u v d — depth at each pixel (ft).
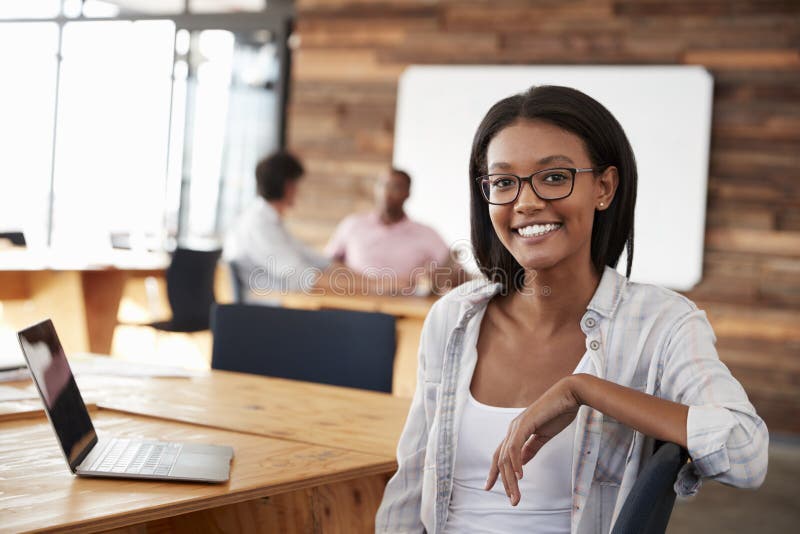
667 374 4.07
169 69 24.67
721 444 3.56
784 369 17.84
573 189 4.20
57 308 16.15
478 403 4.48
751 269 18.10
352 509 5.03
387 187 17.26
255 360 7.75
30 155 26.43
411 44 21.09
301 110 22.22
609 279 4.39
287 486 4.27
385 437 5.36
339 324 7.68
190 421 5.43
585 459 4.16
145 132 25.04
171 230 24.76
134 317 19.38
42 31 26.18
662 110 18.63
